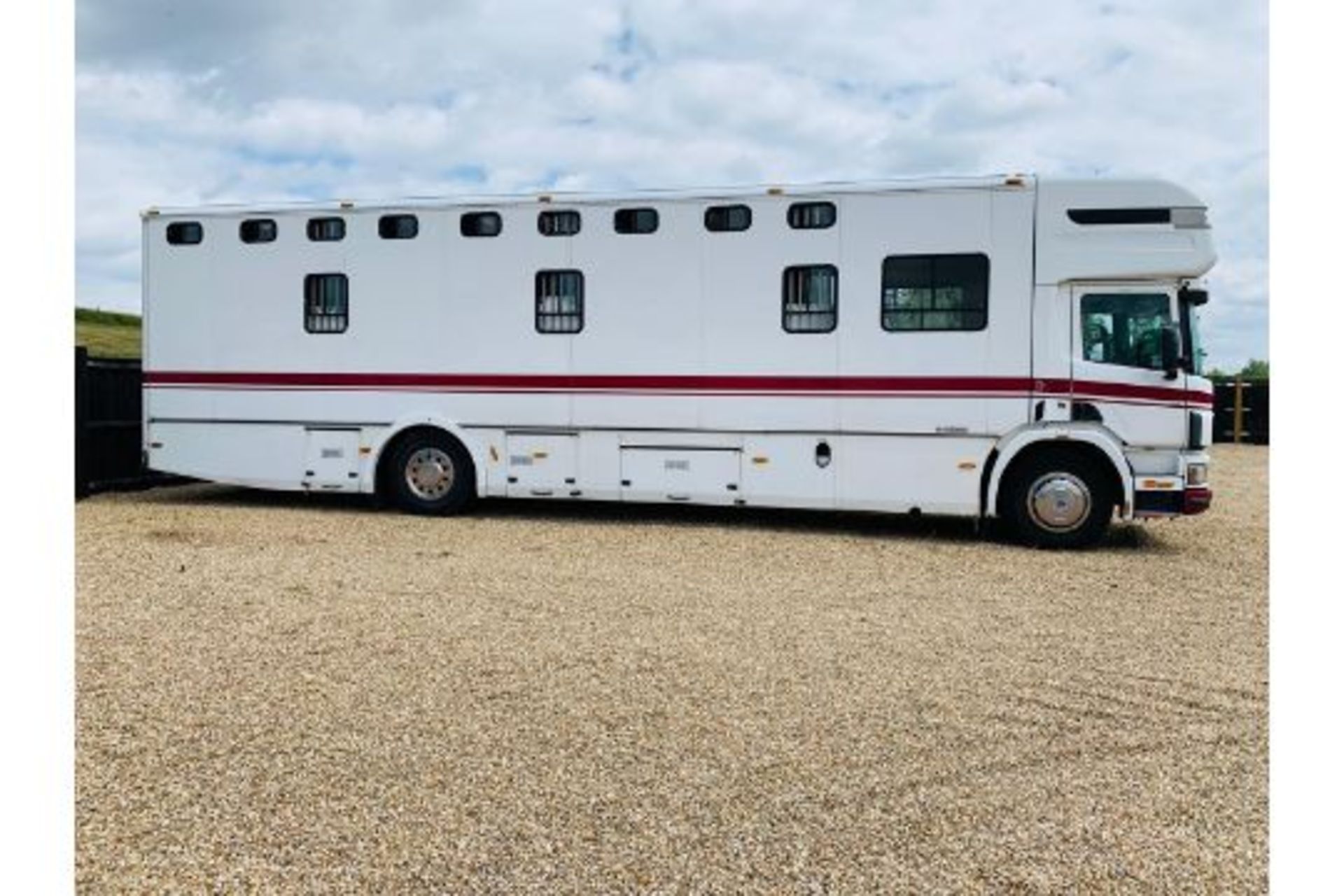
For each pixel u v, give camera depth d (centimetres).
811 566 898
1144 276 969
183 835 383
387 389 1136
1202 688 568
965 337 999
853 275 1021
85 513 1138
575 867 363
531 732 485
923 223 1005
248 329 1166
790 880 356
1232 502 1416
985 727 502
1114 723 510
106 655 598
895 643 648
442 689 545
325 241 1144
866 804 413
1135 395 972
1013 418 992
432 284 1120
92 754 454
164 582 789
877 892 349
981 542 1032
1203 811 411
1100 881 358
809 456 1038
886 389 1017
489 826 392
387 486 1159
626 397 1078
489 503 1267
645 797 417
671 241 1060
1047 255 983
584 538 1025
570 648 623
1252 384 2611
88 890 344
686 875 358
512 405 1107
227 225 1165
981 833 391
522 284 1098
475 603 736
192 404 1182
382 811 404
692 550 966
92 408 1289
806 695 543
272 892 345
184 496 1309
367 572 841
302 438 1159
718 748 468
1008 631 684
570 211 1084
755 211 1039
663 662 598
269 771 439
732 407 1053
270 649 615
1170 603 779
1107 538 1068
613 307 1077
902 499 1020
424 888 348
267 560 884
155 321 1186
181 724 491
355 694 536
